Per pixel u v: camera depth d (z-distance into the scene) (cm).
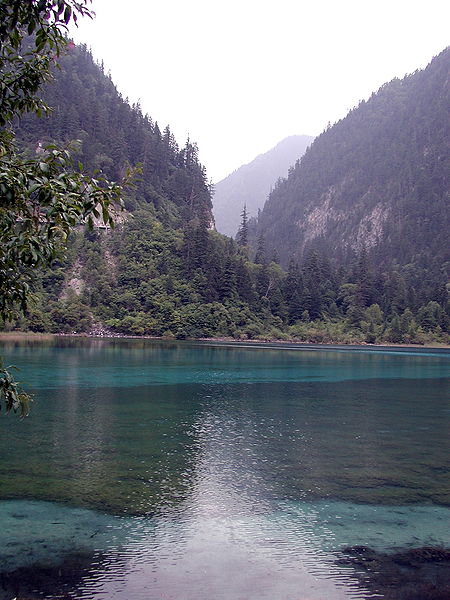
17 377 5041
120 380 5041
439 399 4394
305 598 1159
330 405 3975
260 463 2288
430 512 1730
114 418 3192
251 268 17312
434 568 1320
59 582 1202
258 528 1562
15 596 1136
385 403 4134
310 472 2172
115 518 1605
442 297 17700
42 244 709
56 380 4903
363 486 1998
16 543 1404
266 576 1260
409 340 14762
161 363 7000
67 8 700
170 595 1158
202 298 15200
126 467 2158
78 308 13800
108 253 16662
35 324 12575
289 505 1769
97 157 17838
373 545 1455
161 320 14488
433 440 2820
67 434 2734
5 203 688
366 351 11931
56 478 1989
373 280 18475
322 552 1404
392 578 1262
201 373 5941
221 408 3672
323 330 15262
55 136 17262
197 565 1309
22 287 778
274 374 6150
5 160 729
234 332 14462
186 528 1545
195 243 16100
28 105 808
